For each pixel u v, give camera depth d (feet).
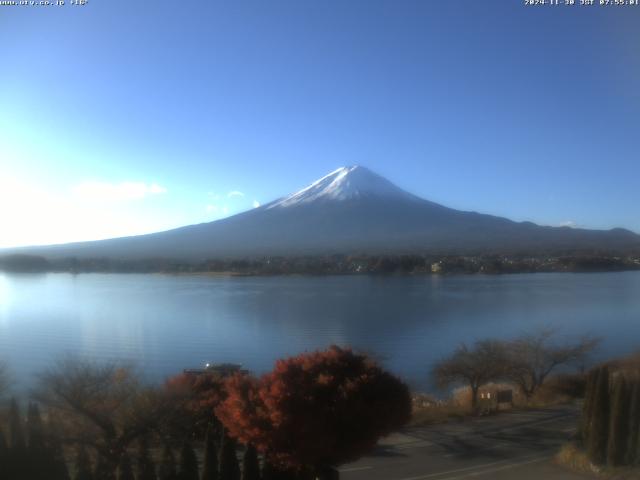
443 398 92.84
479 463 55.88
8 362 99.66
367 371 43.73
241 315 194.59
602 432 52.39
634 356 102.94
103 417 47.47
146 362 115.65
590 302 223.30
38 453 41.01
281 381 41.88
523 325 167.84
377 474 52.34
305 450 41.24
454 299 235.40
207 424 53.36
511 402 87.86
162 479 41.60
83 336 153.28
